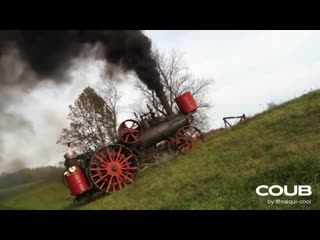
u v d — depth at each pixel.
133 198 12.42
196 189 10.35
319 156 9.10
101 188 14.99
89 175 15.09
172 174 13.57
